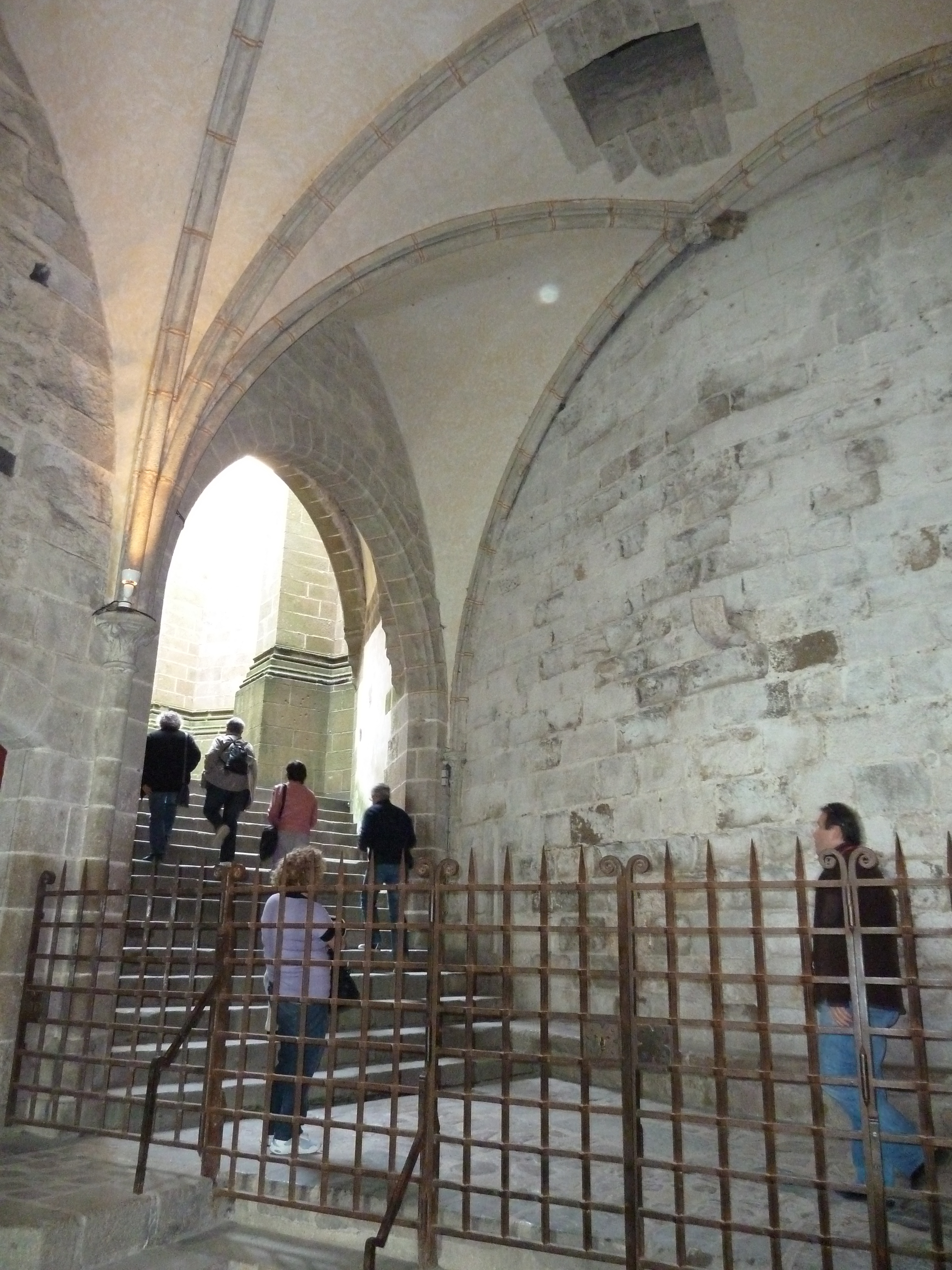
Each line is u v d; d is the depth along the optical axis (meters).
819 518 7.01
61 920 6.38
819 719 6.65
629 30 7.25
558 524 9.55
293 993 5.42
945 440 6.50
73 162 7.18
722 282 8.27
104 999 6.45
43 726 6.52
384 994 8.33
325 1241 4.75
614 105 7.89
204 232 7.51
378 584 11.02
